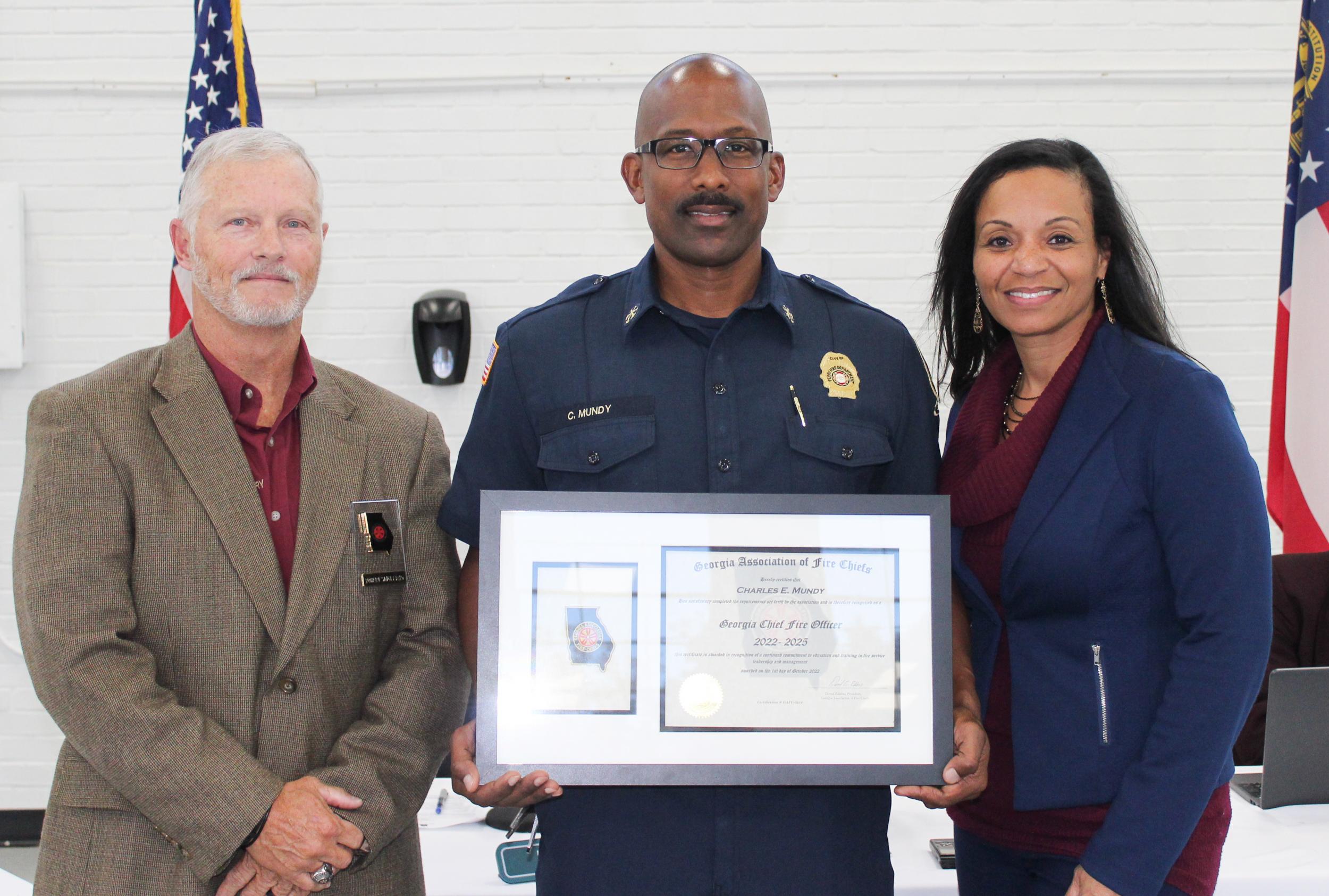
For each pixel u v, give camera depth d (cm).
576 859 142
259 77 340
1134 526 136
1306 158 265
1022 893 149
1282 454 272
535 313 155
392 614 152
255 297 141
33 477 137
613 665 138
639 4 342
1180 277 348
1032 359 153
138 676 133
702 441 146
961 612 157
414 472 156
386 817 139
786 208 348
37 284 340
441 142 344
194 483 139
